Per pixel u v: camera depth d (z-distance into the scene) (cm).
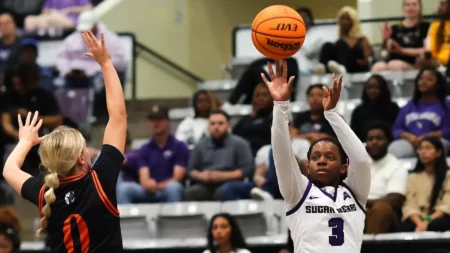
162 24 1845
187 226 1139
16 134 1411
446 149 1185
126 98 1681
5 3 1788
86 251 550
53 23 1697
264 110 1288
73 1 1762
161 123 1251
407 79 1433
